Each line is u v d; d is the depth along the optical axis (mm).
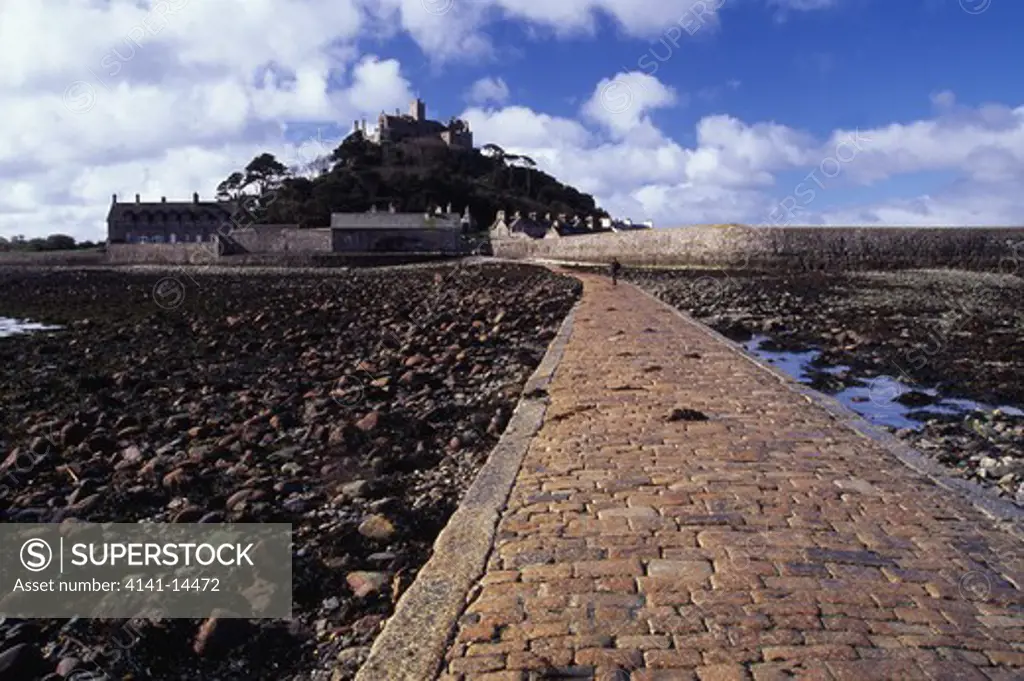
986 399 9641
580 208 132750
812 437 6551
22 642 3959
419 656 3270
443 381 10875
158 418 9445
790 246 40219
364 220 85812
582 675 3074
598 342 12617
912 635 3336
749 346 14188
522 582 3881
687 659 3160
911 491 5180
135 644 3900
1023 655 3186
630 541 4344
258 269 69312
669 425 6984
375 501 5910
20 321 24562
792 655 3178
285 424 8570
